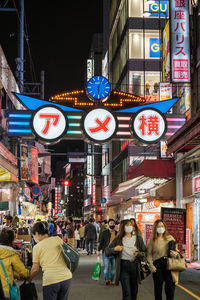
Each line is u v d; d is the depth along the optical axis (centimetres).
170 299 845
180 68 2059
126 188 3353
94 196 8162
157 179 2595
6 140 2938
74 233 3059
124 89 4884
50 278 604
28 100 1775
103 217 6506
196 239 2069
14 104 3269
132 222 864
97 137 1720
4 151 1720
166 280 845
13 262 577
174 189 2430
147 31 4772
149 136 1748
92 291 1161
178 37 2062
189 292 1122
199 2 2097
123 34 5059
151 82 4694
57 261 618
